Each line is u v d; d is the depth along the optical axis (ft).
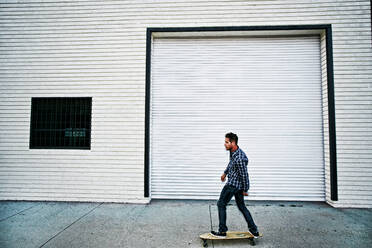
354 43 18.29
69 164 19.17
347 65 18.20
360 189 17.52
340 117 17.98
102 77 19.54
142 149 18.95
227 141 12.52
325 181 18.66
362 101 17.98
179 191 19.48
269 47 19.95
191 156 19.63
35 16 20.11
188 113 19.88
